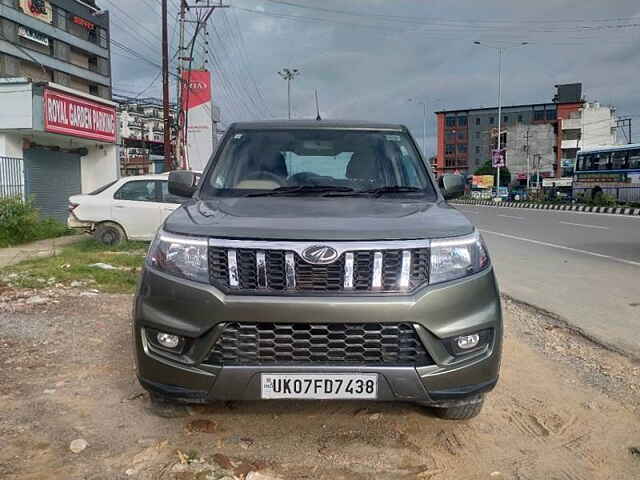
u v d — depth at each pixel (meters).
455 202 52.69
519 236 14.35
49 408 3.52
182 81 29.17
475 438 3.23
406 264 2.77
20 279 7.40
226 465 2.86
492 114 109.75
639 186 29.42
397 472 2.84
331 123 4.44
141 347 2.91
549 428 3.39
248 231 2.80
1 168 14.44
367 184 3.97
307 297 2.70
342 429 3.29
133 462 2.88
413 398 2.79
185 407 3.30
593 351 4.89
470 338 2.87
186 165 29.47
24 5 55.44
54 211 17.03
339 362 2.76
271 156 4.11
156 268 2.92
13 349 4.66
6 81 14.63
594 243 12.64
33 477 2.73
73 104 16.31
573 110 104.56
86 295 6.75
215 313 2.72
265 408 3.53
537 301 6.74
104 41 69.06
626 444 3.21
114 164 19.03
